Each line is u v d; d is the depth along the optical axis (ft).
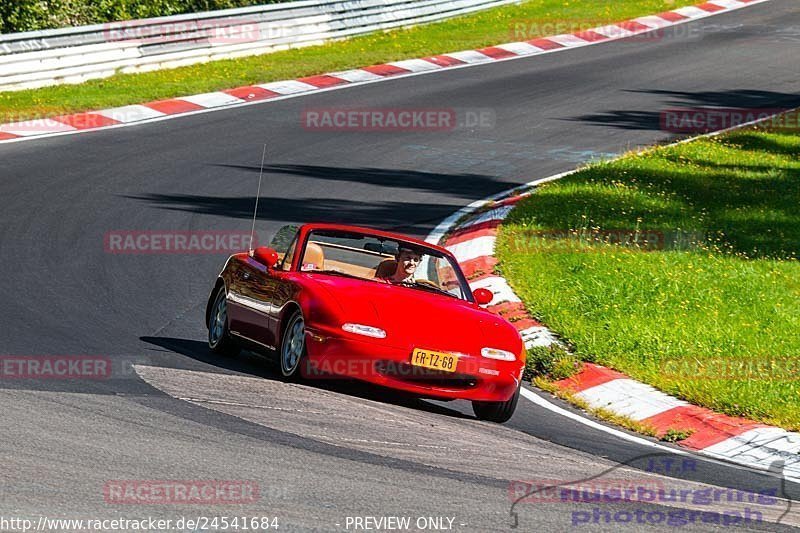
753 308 177.37
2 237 189.06
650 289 180.65
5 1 344.28
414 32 448.65
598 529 82.17
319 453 93.61
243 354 144.56
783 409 128.88
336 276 130.11
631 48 452.76
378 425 106.52
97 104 311.27
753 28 504.02
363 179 261.65
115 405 103.76
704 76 409.49
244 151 279.49
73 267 176.04
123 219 210.79
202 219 216.33
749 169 290.35
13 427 92.63
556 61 420.36
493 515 82.28
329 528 75.51
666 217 239.71
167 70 362.12
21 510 73.46
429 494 85.66
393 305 121.39
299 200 238.48
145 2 383.65
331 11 419.54
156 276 176.86
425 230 221.46
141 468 84.74
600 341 152.66
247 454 90.94
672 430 122.01
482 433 111.24
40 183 232.32
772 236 231.91
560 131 322.75
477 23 474.49
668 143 315.37
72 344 132.16
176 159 265.95
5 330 135.74
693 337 157.79
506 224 223.71
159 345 138.21
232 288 138.41
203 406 106.22
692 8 539.70
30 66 323.16
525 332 160.04
